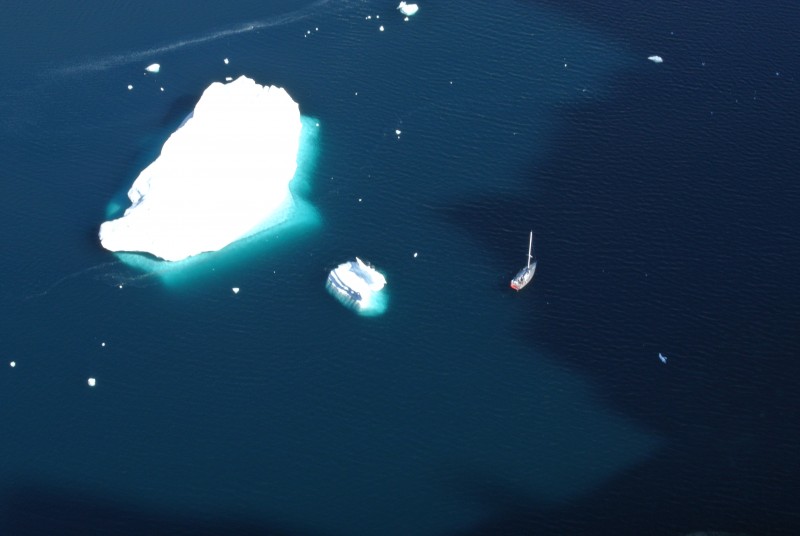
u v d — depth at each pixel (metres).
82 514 198.38
